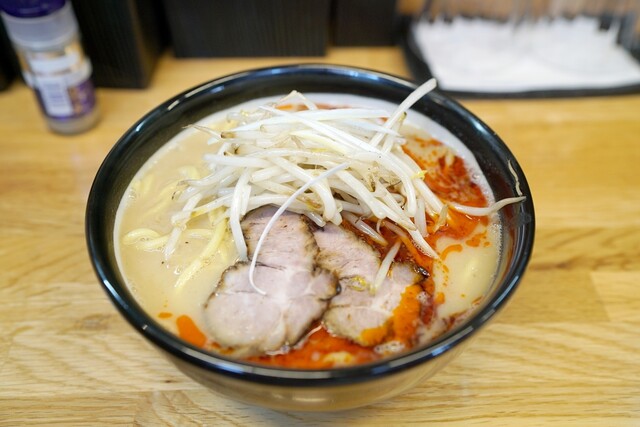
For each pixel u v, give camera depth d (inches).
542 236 13.9
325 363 9.1
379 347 9.3
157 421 10.6
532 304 12.5
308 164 11.1
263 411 10.8
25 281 12.8
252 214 11.1
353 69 12.7
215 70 18.6
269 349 9.3
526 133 16.6
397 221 10.5
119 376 11.2
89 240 9.5
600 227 14.2
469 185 11.9
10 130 16.5
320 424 10.6
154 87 18.0
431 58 18.6
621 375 11.4
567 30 19.7
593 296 12.7
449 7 19.7
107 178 10.6
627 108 17.5
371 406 10.8
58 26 14.7
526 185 10.6
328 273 10.2
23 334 11.9
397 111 11.8
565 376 11.3
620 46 19.5
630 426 10.6
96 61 17.1
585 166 15.7
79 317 12.2
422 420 10.7
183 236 10.9
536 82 17.9
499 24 19.9
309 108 11.9
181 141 12.5
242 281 10.1
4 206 14.4
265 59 19.0
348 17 18.4
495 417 10.7
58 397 10.9
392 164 10.8
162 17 18.8
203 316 9.8
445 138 12.5
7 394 10.9
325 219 10.8
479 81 17.8
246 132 11.3
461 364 11.5
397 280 10.2
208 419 10.6
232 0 17.2
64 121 16.0
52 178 15.2
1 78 17.4
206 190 11.2
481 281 10.4
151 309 9.9
